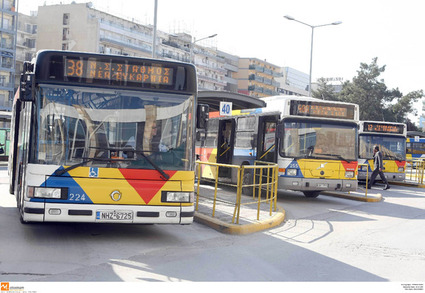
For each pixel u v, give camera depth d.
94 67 7.94
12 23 71.88
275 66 126.56
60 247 7.64
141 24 84.06
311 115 15.15
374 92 65.75
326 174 15.09
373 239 9.74
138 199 7.80
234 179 17.20
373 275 6.88
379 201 17.31
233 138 17.55
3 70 69.94
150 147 8.02
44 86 7.75
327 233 10.24
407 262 7.79
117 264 6.76
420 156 45.62
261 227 10.20
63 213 7.53
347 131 15.55
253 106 19.44
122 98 8.00
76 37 75.25
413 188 24.77
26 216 7.50
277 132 14.40
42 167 7.57
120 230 9.32
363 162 24.30
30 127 7.68
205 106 8.60
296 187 14.82
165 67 8.24
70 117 7.77
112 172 7.77
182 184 8.08
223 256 7.63
